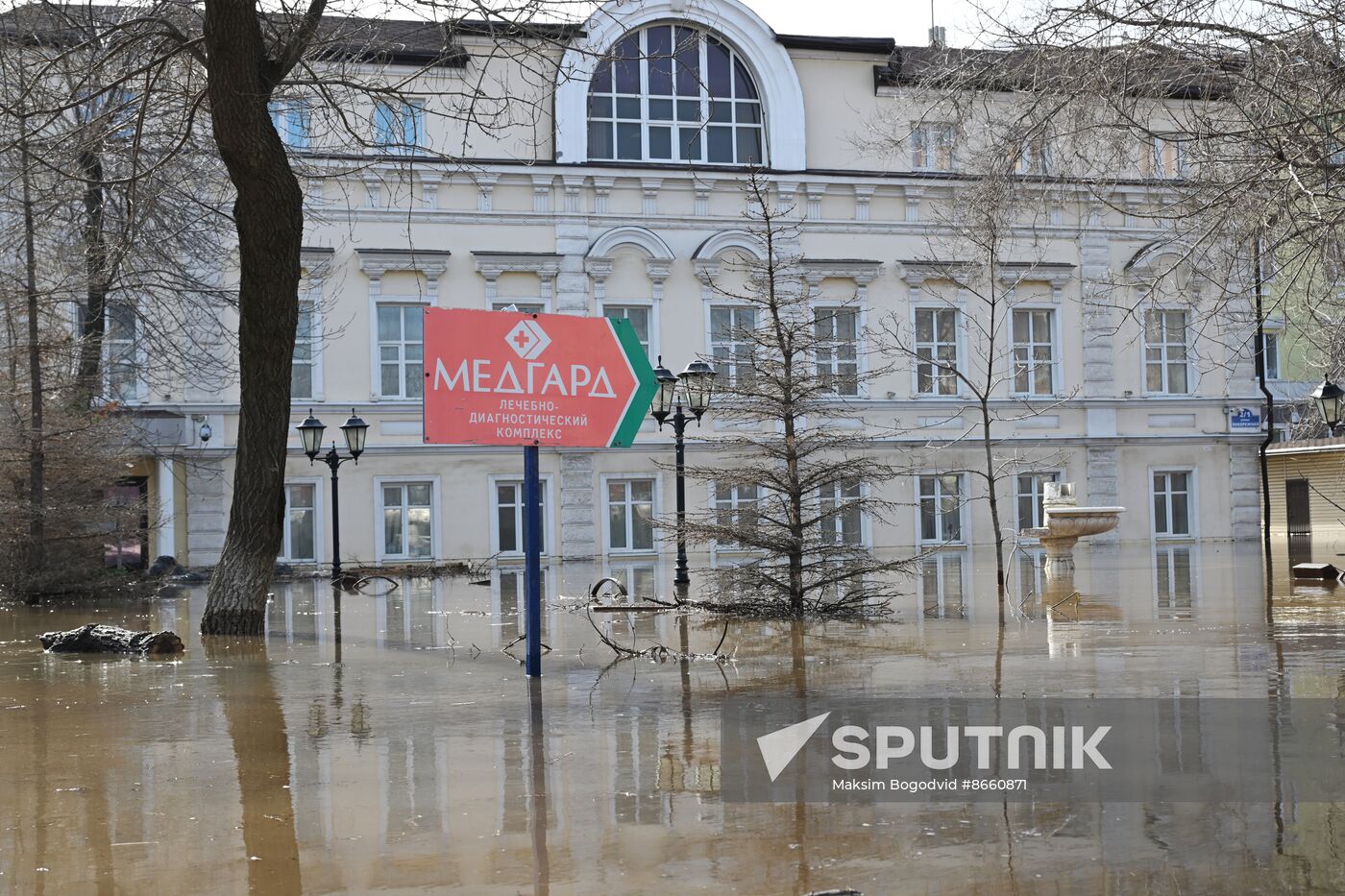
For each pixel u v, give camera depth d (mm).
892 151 19750
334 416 36969
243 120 16469
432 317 12219
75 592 26672
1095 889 5836
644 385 13039
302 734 9812
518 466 37938
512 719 10258
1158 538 41312
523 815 7270
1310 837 6527
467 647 15727
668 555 38531
